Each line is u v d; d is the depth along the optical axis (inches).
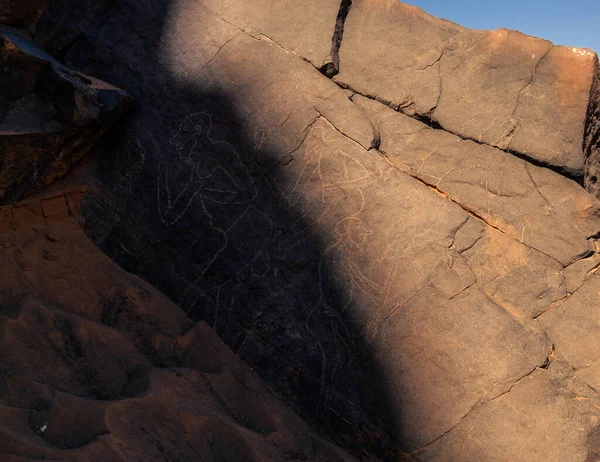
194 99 132.6
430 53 121.0
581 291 108.4
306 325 119.7
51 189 129.7
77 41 142.9
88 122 126.3
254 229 125.5
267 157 125.7
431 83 119.9
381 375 113.0
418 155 119.2
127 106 135.1
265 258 124.1
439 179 117.0
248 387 118.5
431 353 110.5
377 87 124.0
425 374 110.3
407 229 115.5
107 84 136.3
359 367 114.8
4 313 108.5
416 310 112.3
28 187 124.8
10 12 140.0
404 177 117.6
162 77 135.9
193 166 130.9
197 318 127.4
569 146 109.9
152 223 132.5
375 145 120.8
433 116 118.9
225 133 129.4
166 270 130.6
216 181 129.0
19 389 95.6
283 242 123.2
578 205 109.6
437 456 107.8
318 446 112.3
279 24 129.9
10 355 101.0
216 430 101.3
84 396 101.0
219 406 111.1
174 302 129.3
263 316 123.0
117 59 139.5
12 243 121.8
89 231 134.5
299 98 125.4
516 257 111.0
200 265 128.4
